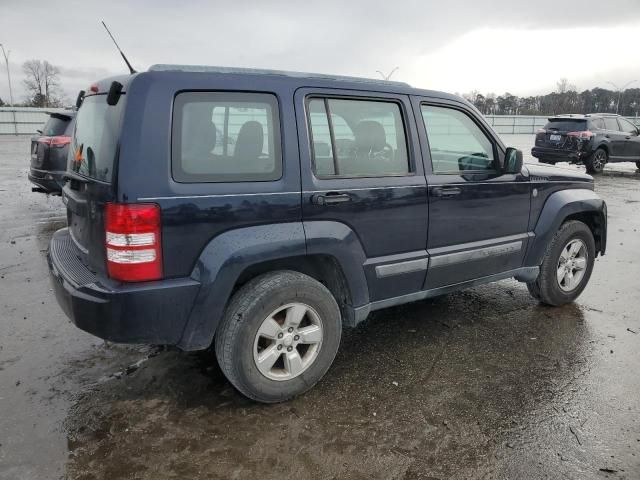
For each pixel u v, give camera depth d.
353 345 3.75
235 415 2.83
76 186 2.90
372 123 3.24
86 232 2.76
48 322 4.05
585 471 2.40
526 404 2.97
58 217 8.15
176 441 2.59
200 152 2.60
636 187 12.48
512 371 3.36
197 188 2.56
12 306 4.36
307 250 2.87
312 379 3.03
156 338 2.59
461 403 2.97
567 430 2.72
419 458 2.48
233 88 2.70
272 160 2.81
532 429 2.72
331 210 2.96
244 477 2.34
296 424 2.75
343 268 3.06
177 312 2.58
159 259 2.50
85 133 3.01
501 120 44.25
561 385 3.18
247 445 2.56
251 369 2.79
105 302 2.46
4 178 12.84
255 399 2.88
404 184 3.30
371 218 3.15
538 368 3.41
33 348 3.61
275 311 2.82
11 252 6.01
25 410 2.84
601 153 15.02
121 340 2.54
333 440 2.61
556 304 4.50
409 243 3.39
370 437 2.64
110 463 2.42
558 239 4.30
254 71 2.84
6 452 2.48
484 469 2.41
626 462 2.46
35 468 2.37
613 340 3.85
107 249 2.49
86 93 3.25
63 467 2.38
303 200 2.86
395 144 3.35
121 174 2.41
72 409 2.86
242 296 2.76
